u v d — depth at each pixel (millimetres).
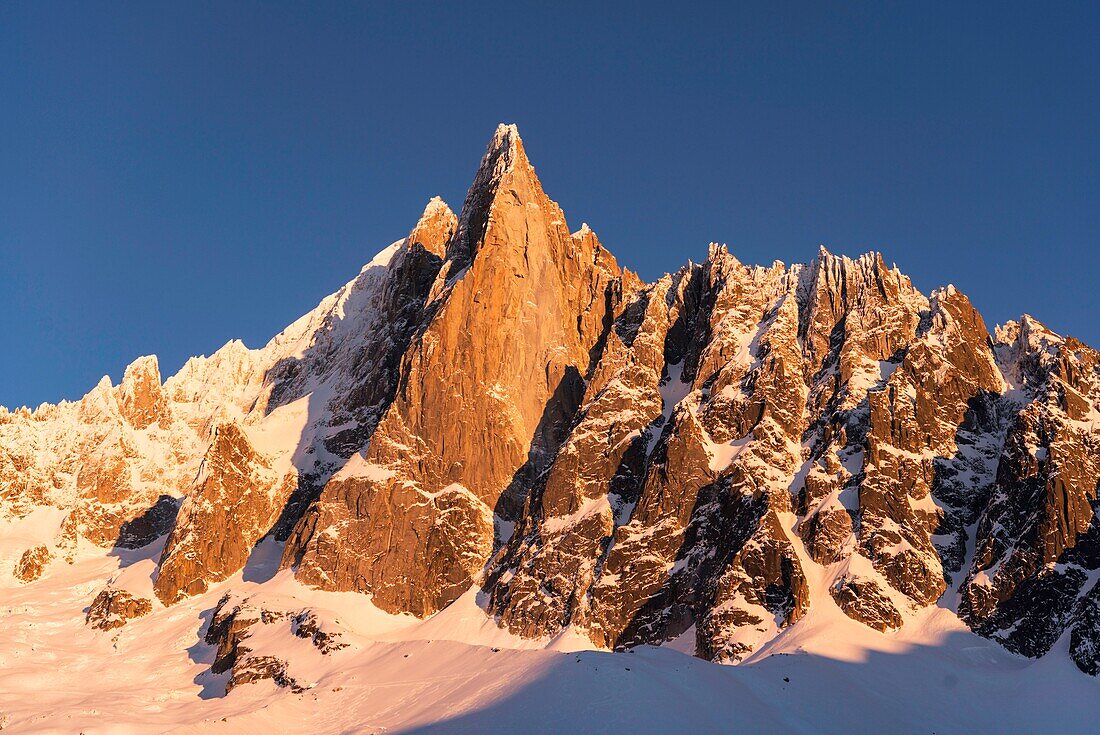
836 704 124375
